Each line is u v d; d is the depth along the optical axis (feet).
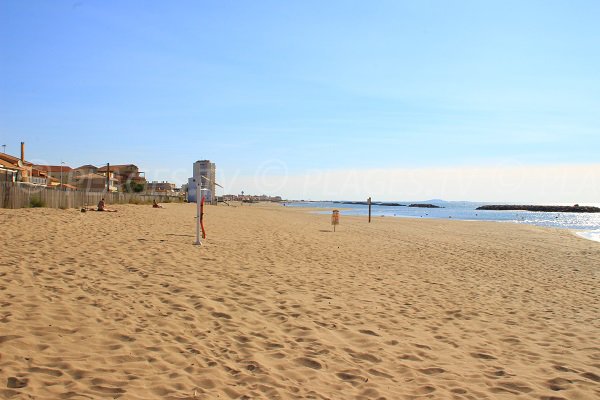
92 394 11.58
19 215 52.26
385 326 20.56
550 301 27.99
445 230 93.71
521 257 50.34
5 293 19.57
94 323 17.08
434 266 40.50
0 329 15.06
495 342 19.25
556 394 14.07
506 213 312.09
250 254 39.70
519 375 15.57
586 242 73.56
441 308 24.75
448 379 14.93
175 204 153.79
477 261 45.44
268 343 17.10
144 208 101.71
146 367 13.75
